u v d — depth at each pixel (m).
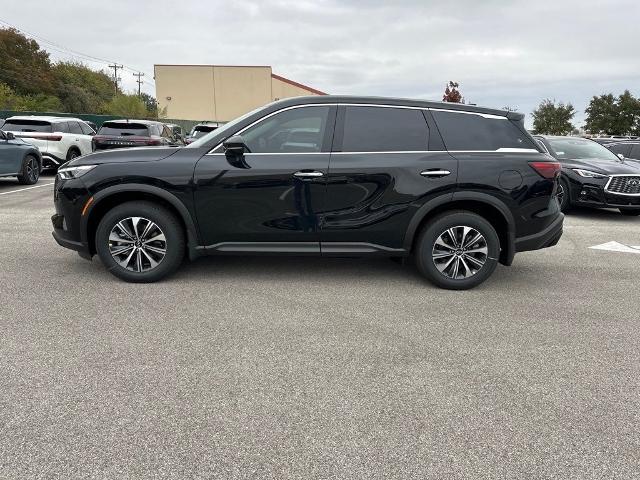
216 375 3.05
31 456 2.29
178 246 4.62
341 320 3.96
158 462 2.28
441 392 2.92
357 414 2.68
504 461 2.34
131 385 2.90
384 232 4.58
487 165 4.53
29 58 59.84
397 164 4.48
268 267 5.35
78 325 3.71
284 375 3.07
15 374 2.99
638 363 3.33
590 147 10.39
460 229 4.64
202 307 4.14
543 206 4.64
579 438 2.52
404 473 2.25
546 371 3.19
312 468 2.27
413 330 3.79
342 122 4.57
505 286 4.93
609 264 5.87
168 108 52.50
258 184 4.45
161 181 4.41
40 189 11.27
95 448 2.36
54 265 5.18
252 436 2.48
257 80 52.16
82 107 60.34
